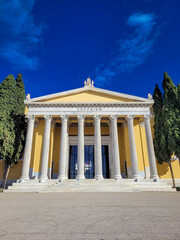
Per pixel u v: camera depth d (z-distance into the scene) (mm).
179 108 27250
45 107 31500
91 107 31531
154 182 25688
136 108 31797
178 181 32969
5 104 28984
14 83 31422
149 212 8734
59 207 10344
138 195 16797
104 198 14344
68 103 31234
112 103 31359
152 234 5410
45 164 28250
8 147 27641
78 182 25375
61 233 5605
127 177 32594
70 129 37969
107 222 6902
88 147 37375
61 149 29250
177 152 25938
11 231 5871
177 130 26312
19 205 11250
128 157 33156
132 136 30219
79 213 8633
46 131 30094
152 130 36688
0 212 9102
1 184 32625
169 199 13734
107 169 35781
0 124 26781
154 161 28609
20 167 33781
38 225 6613
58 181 26625
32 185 24906
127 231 5738
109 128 36000
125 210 9273
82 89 32969
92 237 5184
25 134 32500
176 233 5484
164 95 29391
